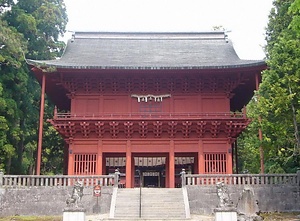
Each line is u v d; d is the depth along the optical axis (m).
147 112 41.62
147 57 44.16
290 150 32.50
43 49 50.59
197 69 39.22
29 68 46.28
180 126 40.12
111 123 39.44
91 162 40.22
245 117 39.62
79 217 24.97
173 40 49.56
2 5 47.31
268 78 31.00
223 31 50.31
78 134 40.72
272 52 32.09
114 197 31.72
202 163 40.03
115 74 40.56
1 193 32.25
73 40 48.69
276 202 32.75
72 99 41.72
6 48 41.75
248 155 55.91
